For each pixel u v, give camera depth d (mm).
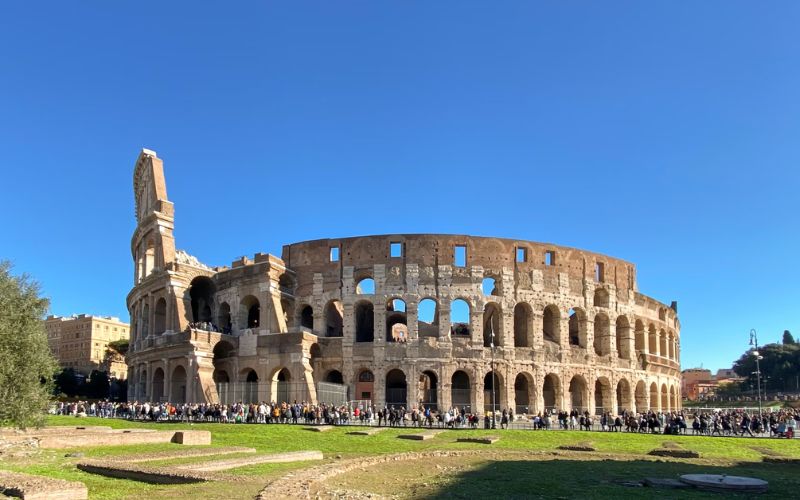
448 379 99500
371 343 101375
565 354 106750
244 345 100062
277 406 82438
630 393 116188
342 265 105625
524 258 108500
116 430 52844
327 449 49438
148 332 109938
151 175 117062
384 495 29328
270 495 24812
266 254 103750
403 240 105000
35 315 44562
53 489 24547
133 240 125688
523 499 28828
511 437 60906
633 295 121188
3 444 42125
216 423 72000
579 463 43250
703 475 35625
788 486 34594
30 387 42844
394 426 72625
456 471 38188
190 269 108188
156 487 28469
